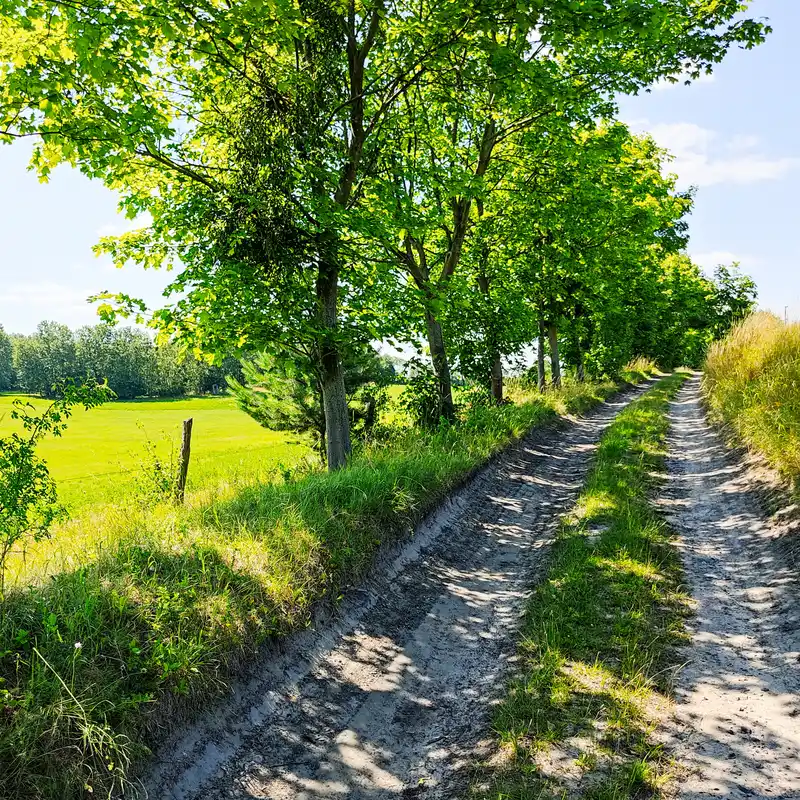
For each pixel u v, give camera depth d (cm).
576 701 433
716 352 1769
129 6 722
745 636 494
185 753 397
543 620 565
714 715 402
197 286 930
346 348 1028
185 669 425
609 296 2653
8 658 383
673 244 2720
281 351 1049
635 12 847
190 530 628
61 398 483
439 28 903
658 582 607
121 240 1093
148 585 491
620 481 980
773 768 347
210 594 507
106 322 953
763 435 909
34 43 738
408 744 450
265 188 854
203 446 2805
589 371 3819
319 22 898
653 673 455
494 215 1658
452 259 1591
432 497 913
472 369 1808
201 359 1070
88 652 405
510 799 349
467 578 758
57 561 547
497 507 1053
